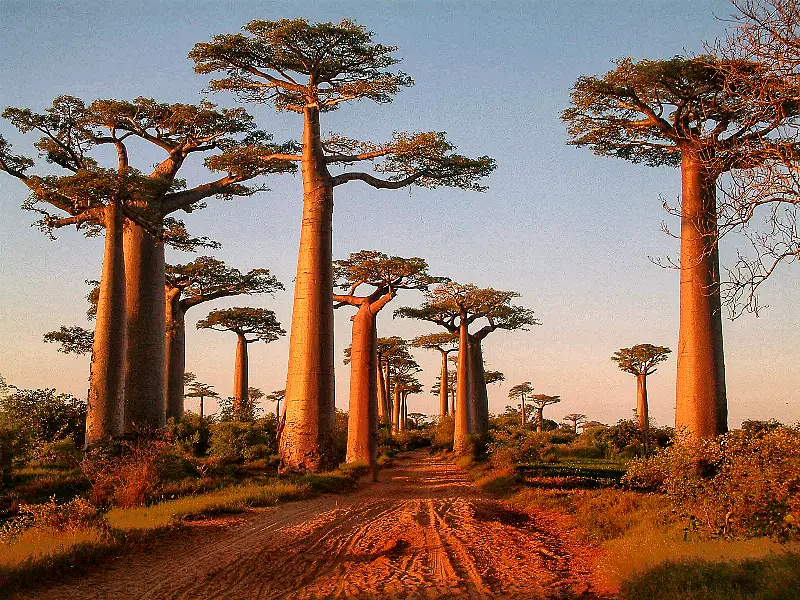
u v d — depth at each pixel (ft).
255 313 121.80
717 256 49.65
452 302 123.03
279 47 61.31
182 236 81.51
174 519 34.96
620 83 49.16
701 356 49.32
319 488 54.03
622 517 35.99
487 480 67.41
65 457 60.54
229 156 68.69
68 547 26.40
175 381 99.14
